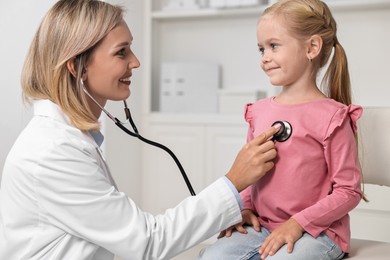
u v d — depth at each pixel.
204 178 2.72
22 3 2.58
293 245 1.17
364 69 2.60
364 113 1.55
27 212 1.17
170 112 2.82
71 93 1.23
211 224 1.20
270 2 2.56
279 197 1.24
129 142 2.72
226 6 2.68
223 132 2.66
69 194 1.14
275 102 1.32
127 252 1.16
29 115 2.57
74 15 1.22
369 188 2.35
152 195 2.84
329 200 1.19
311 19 1.25
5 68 2.60
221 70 2.91
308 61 1.27
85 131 1.25
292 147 1.23
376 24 2.57
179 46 3.00
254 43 2.83
